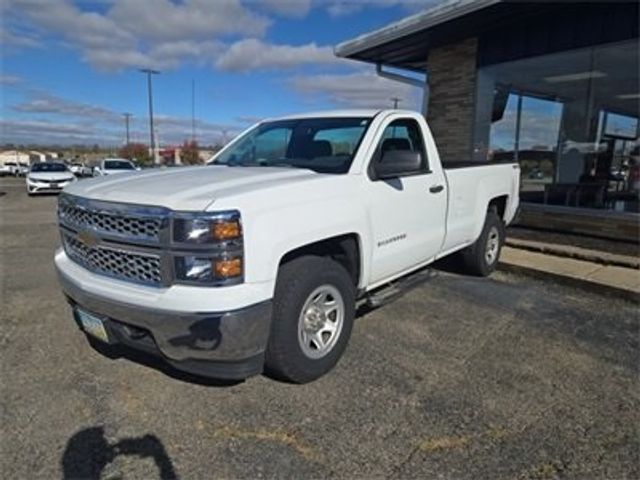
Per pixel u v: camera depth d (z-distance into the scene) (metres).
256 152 4.23
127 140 70.75
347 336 3.26
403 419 2.64
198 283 2.40
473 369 3.24
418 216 3.97
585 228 7.35
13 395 2.84
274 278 2.62
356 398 2.85
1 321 4.02
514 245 6.78
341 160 3.52
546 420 2.64
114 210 2.60
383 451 2.37
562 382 3.07
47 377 3.05
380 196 3.48
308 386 2.98
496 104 8.61
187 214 2.39
